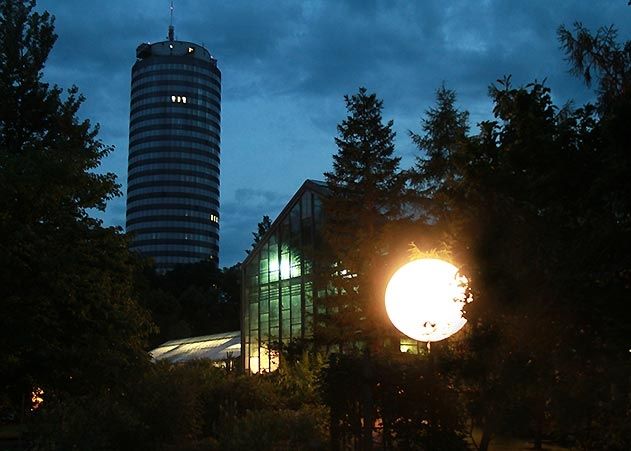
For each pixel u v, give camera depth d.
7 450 13.39
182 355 52.28
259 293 41.22
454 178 21.98
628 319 6.27
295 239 39.22
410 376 11.55
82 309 13.89
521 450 12.71
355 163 25.97
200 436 17.38
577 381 6.85
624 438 7.55
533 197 6.98
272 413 14.25
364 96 26.66
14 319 12.84
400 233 21.03
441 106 24.70
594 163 6.74
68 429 12.31
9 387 15.01
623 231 6.24
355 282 23.67
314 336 25.75
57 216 14.23
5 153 14.10
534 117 7.29
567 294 6.41
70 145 17.22
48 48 19.44
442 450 11.16
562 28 7.29
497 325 7.49
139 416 14.13
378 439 12.09
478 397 9.34
